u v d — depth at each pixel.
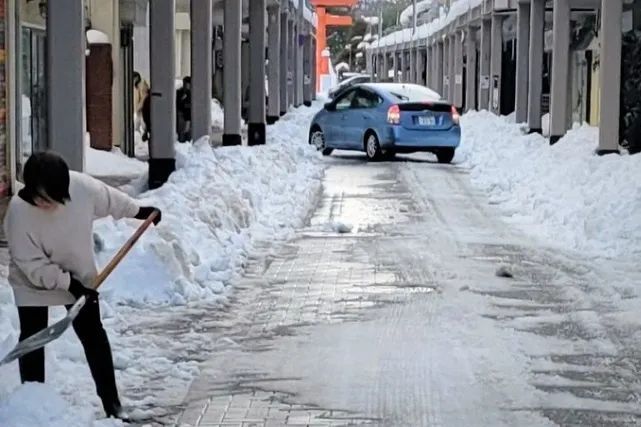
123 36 32.38
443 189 26.34
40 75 25.14
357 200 24.17
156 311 13.07
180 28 52.28
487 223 20.94
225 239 17.14
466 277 15.34
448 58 69.00
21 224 8.27
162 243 13.99
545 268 16.08
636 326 12.38
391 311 13.18
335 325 12.47
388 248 17.88
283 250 17.67
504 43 54.03
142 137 38.66
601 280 15.08
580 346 11.52
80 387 9.66
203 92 25.78
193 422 9.03
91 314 8.71
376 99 33.56
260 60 36.19
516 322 12.59
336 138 35.12
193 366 10.66
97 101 30.81
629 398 9.76
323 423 9.03
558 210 20.94
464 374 10.46
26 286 8.45
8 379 9.40
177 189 18.52
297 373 10.50
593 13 40.28
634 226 18.22
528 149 33.03
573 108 44.62
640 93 31.69
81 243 8.48
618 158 24.77
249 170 23.78
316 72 99.06
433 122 32.78
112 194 8.74
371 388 10.02
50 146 16.20
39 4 24.52
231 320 12.70
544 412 9.34
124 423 8.88
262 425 8.98
